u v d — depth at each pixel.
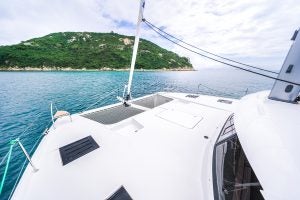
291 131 1.45
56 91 25.73
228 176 2.09
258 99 2.51
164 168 2.32
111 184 2.00
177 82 41.28
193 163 2.44
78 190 1.89
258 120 1.76
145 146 2.85
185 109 4.82
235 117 2.16
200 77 62.12
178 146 2.87
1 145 8.86
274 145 1.31
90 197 1.81
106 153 2.61
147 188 1.97
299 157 1.15
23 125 11.75
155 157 2.56
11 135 10.10
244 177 1.92
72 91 25.84
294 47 2.22
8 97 21.23
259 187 1.71
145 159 2.50
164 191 1.94
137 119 4.03
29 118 13.37
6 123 12.12
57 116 3.47
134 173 2.20
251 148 1.45
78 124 3.61
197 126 3.65
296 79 2.24
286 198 0.96
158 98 6.67
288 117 1.77
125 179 2.09
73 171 2.19
